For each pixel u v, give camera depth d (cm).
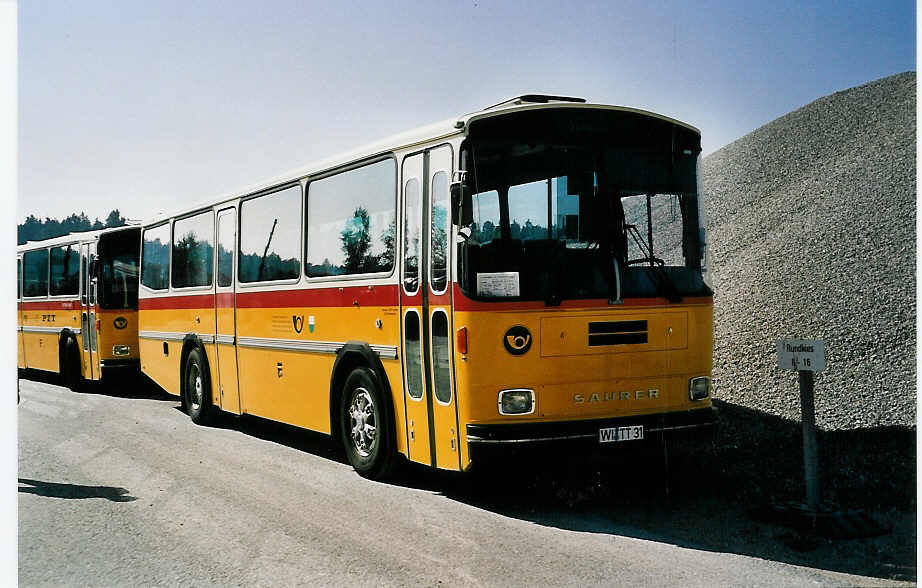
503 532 654
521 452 664
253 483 850
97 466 956
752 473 786
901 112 2103
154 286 1447
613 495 763
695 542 615
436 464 726
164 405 1530
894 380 988
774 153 2309
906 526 625
